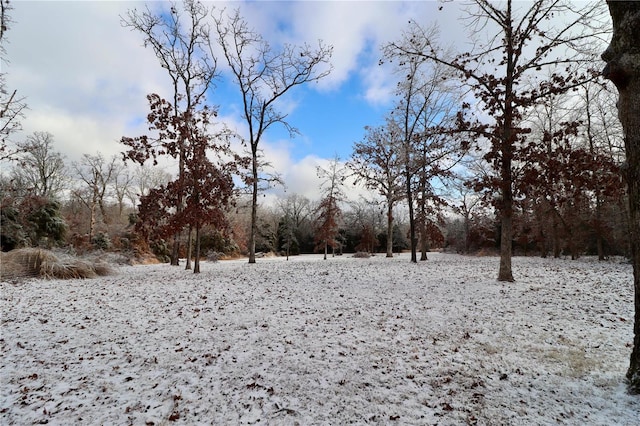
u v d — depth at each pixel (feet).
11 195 70.28
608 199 54.54
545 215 66.18
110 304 23.31
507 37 30.60
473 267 44.80
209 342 15.65
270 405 10.18
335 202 91.71
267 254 129.59
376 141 67.67
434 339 16.02
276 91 62.69
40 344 15.51
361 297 25.13
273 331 17.19
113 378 12.07
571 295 25.08
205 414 9.71
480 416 9.55
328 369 12.73
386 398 10.61
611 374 12.12
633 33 10.06
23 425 9.22
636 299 10.93
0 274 34.32
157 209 44.60
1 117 40.96
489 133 30.55
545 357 13.88
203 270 46.44
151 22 56.29
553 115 62.08
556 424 9.13
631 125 10.43
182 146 41.73
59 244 73.61
